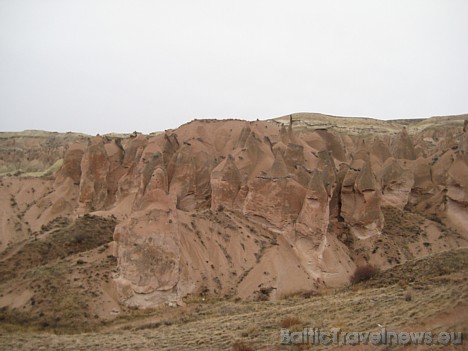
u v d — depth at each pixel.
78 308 42.56
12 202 79.25
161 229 47.62
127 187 69.81
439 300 29.50
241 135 74.69
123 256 46.59
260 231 57.34
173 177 66.75
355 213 64.38
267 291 49.69
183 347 30.70
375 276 48.69
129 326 40.53
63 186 80.38
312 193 56.78
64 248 57.00
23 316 42.16
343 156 83.56
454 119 156.88
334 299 40.50
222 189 60.56
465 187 68.00
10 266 54.88
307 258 55.25
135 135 89.19
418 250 62.16
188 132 80.25
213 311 42.94
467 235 65.31
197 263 50.19
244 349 27.73
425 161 75.12
